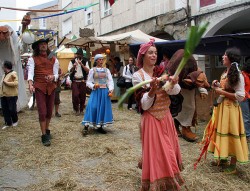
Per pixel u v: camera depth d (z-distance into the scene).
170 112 3.30
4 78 6.74
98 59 6.14
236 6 9.46
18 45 8.66
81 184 3.61
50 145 5.26
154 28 13.19
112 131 6.38
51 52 5.48
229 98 3.83
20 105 8.73
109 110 6.14
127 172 3.95
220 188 3.48
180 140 5.61
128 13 15.76
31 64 5.23
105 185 3.58
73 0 23.53
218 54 7.80
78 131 6.34
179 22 11.74
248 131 5.61
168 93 3.08
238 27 12.05
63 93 13.87
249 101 5.78
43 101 5.32
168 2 12.53
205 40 6.36
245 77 5.18
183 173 3.90
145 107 3.01
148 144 3.08
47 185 3.61
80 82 8.25
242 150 3.81
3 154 4.81
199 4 10.91
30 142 5.47
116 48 12.73
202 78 5.05
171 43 7.27
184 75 5.12
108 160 4.47
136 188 3.49
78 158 4.58
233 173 3.92
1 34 7.86
